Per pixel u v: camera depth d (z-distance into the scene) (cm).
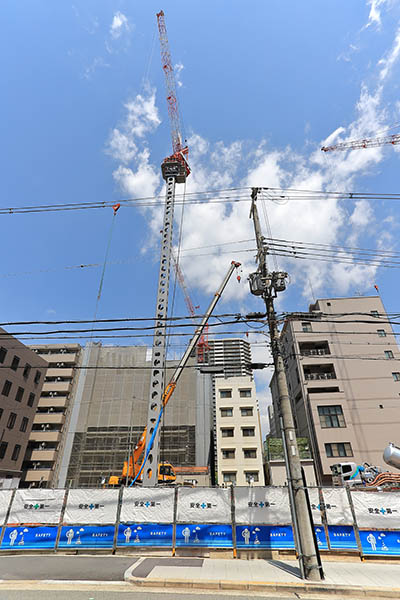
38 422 5394
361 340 3700
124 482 2102
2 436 3556
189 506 1065
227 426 4266
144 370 6222
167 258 2069
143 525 1049
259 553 981
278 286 1139
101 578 784
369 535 988
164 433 5597
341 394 3350
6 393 3672
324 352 3744
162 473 2881
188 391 5931
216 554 994
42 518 1069
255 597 691
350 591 716
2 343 3672
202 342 5531
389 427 3206
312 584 741
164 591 716
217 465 4078
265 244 1263
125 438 5581
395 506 1016
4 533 1048
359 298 3972
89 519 1064
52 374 5934
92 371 6200
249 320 1124
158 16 4797
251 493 1067
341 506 1030
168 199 2383
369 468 2595
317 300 4034
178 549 1012
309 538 827
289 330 4038
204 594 701
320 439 3172
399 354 3578
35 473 4897
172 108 4409
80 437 5559
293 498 899
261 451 4066
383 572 840
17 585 741
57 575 805
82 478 5234
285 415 994
